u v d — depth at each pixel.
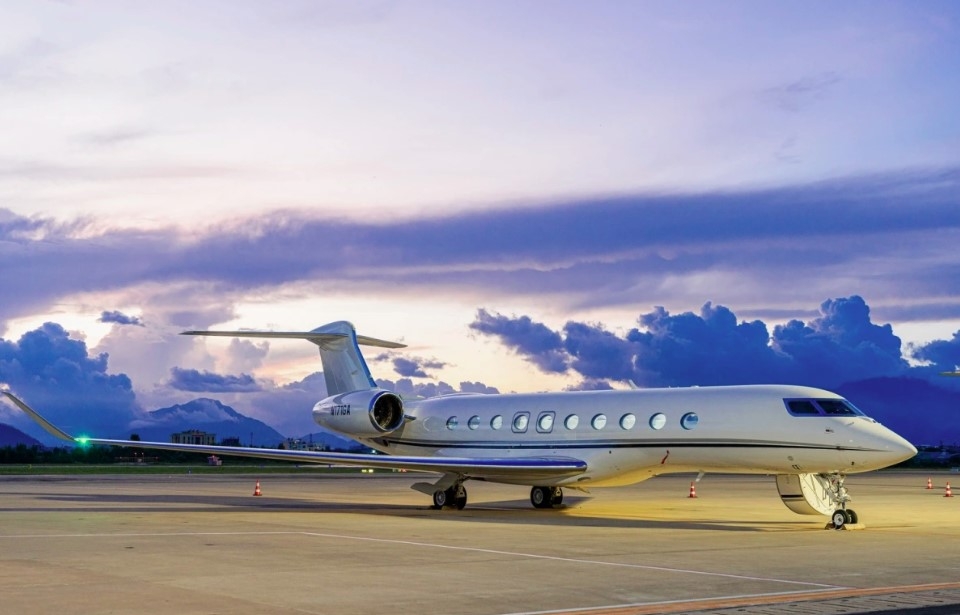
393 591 13.45
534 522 25.52
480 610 12.09
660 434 27.33
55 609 11.86
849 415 24.77
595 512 30.16
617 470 28.53
